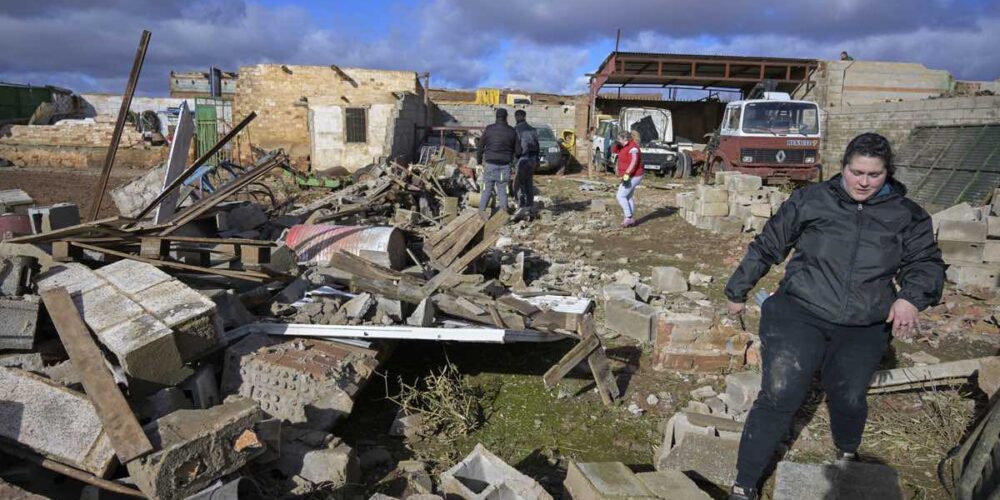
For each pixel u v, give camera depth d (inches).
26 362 129.8
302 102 875.4
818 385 170.2
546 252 350.0
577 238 393.7
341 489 119.6
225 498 103.1
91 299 142.6
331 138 825.5
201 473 101.0
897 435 147.4
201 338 134.7
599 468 117.2
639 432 153.2
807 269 108.1
